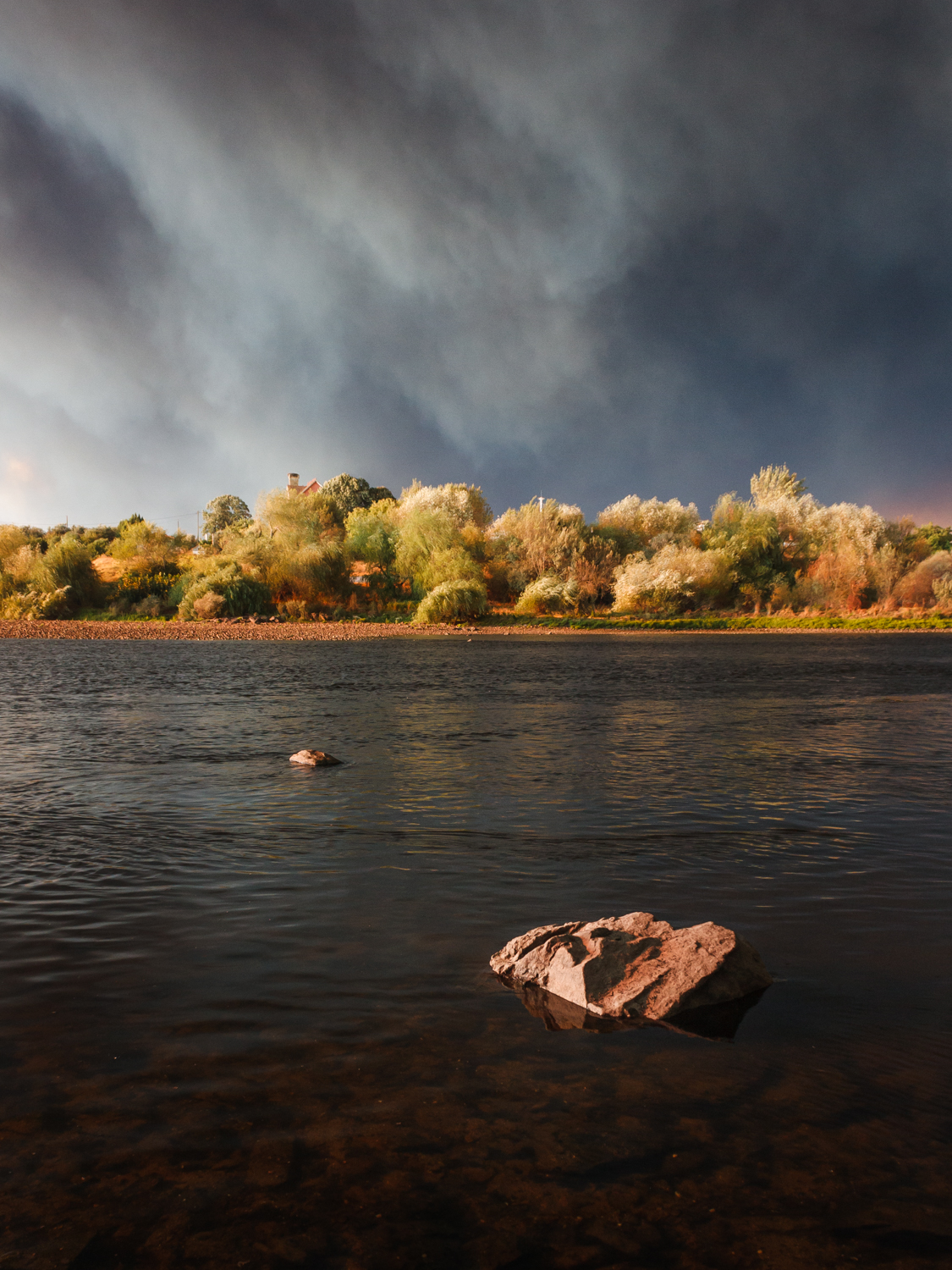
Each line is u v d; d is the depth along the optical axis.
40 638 45.69
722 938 4.99
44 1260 2.71
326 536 70.94
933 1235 2.81
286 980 4.88
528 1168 3.15
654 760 12.26
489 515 79.06
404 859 7.38
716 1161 3.20
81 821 8.73
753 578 68.50
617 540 72.50
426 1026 4.30
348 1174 3.12
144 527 75.88
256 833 8.27
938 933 5.64
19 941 5.50
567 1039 4.17
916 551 71.19
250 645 41.66
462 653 36.72
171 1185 3.07
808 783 10.63
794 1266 2.67
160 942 5.48
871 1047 4.10
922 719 16.80
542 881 6.75
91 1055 4.00
